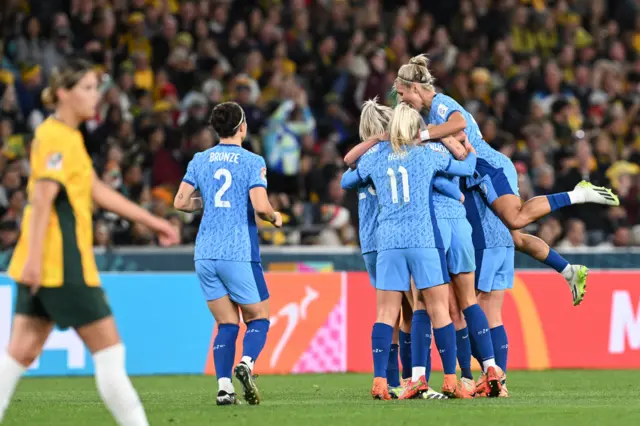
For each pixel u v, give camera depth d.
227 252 24.31
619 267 41.75
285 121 51.28
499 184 27.48
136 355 37.59
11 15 53.69
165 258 39.41
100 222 41.78
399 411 22.38
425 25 62.12
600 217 49.88
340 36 59.59
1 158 47.91
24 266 16.22
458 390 25.95
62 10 56.06
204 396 28.47
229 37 57.44
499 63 61.09
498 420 20.75
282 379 35.50
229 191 24.50
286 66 57.69
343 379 35.44
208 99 52.72
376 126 26.64
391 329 25.55
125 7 57.03
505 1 65.25
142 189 46.19
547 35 64.88
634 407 23.48
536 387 31.38
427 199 25.06
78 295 16.62
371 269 27.03
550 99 59.53
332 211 45.53
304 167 50.09
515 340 39.72
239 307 25.41
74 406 24.95
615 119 58.44
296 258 40.41
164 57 55.38
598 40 65.75
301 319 38.56
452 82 58.62
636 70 64.94
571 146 55.91
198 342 38.22
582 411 22.41
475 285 27.66
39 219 16.33
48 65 53.38
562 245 46.78
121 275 37.69
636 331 40.75
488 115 57.06
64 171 16.61
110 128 49.28
